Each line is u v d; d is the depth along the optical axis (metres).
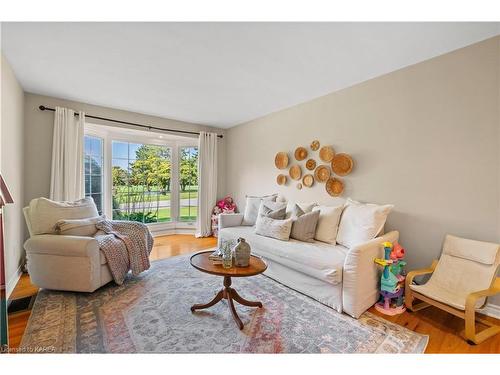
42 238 2.27
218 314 2.02
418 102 2.41
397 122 2.56
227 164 5.22
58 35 1.94
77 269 2.25
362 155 2.86
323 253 2.36
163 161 5.01
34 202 2.49
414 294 2.01
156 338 1.70
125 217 4.51
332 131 3.18
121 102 3.58
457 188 2.18
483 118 2.04
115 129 4.07
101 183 4.15
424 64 2.36
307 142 3.52
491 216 2.01
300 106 3.60
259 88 3.05
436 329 1.84
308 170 3.51
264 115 4.23
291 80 2.81
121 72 2.61
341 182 3.06
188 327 1.83
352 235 2.52
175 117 4.39
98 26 1.83
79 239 2.26
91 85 2.95
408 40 2.02
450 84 2.21
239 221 3.84
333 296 2.12
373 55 2.26
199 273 2.93
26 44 2.07
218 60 2.35
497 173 1.98
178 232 5.12
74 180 3.37
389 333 1.78
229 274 1.83
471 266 1.96
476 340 1.64
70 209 2.67
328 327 1.85
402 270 2.31
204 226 4.81
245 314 2.03
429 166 2.34
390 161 2.62
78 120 3.45
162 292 2.41
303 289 2.39
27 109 3.15
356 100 2.91
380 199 2.71
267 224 3.03
